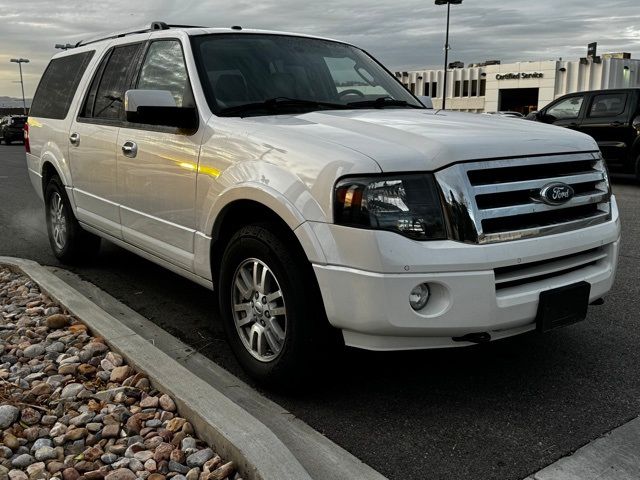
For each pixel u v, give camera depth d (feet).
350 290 9.62
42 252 22.22
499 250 9.72
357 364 12.66
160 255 14.25
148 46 15.40
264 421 10.35
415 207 9.54
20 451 9.23
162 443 9.34
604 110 43.60
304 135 10.82
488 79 160.66
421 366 12.56
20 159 71.77
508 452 9.53
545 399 11.18
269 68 14.16
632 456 9.35
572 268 11.10
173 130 13.32
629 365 12.57
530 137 10.77
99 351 12.46
